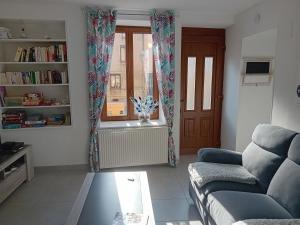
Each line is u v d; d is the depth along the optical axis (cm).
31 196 290
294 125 258
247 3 322
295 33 253
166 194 296
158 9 353
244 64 370
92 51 341
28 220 243
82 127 364
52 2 326
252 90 380
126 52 391
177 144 393
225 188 217
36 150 358
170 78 369
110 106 403
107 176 245
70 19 337
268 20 300
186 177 347
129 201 196
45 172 362
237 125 385
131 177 242
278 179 201
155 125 378
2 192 267
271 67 376
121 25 381
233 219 168
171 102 373
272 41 369
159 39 357
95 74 347
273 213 174
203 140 452
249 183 224
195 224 236
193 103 437
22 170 314
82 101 358
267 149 233
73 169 371
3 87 346
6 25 346
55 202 277
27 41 342
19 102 347
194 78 429
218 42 422
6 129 344
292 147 204
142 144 371
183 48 414
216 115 446
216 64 428
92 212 180
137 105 391
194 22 377
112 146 363
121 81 399
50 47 341
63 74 350
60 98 372
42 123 354
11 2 322
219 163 271
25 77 340
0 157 283
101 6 339
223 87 434
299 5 247
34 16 329
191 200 281
